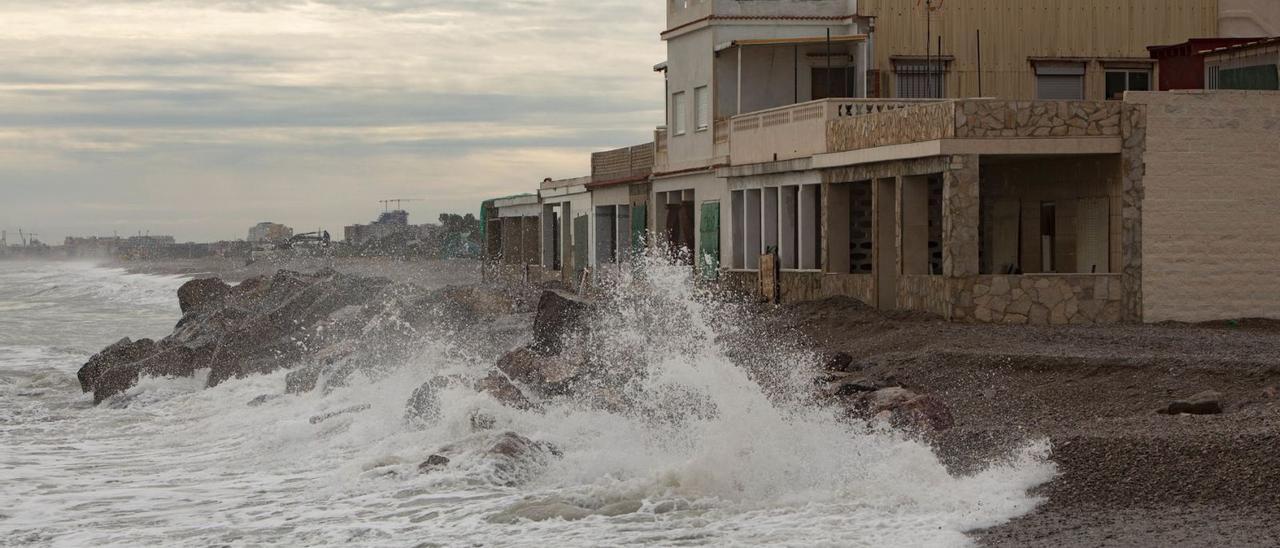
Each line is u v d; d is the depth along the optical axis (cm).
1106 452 1461
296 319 3125
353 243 9981
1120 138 2666
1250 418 1561
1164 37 3869
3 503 1598
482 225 6862
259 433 2131
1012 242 3144
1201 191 2684
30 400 2777
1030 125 2642
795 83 3847
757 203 3631
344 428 2077
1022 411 1838
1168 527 1236
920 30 3838
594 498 1491
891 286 2947
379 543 1338
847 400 1786
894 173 2866
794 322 2856
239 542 1368
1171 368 1934
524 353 2139
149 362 2806
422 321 2659
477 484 1603
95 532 1433
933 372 2105
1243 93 2689
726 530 1320
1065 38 3859
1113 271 2705
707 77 3891
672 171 4112
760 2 3844
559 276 5394
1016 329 2514
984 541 1229
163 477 1783
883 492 1442
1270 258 2700
